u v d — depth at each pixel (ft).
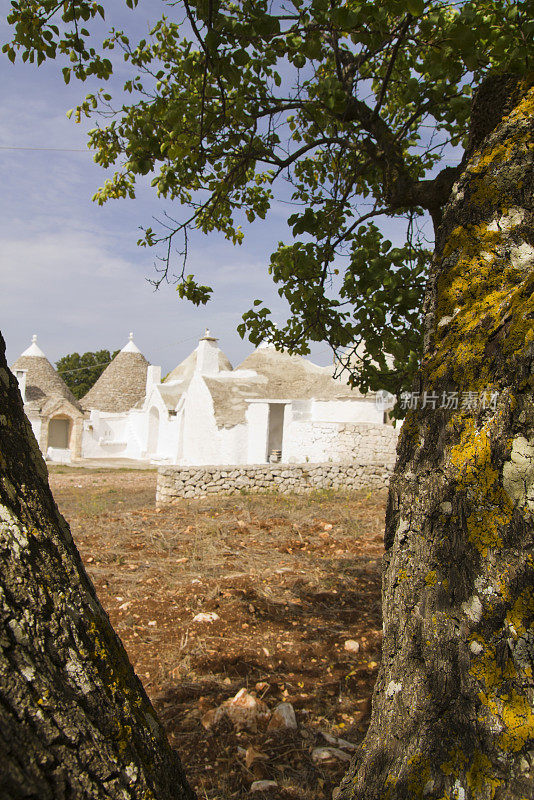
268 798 10.30
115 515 38.34
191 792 4.95
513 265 7.24
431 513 6.66
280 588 22.57
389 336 15.42
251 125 15.74
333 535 32.96
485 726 5.45
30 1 12.25
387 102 19.36
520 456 5.80
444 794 5.59
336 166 19.47
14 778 3.22
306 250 14.57
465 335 7.08
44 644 3.87
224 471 48.83
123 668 4.54
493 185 7.62
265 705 13.34
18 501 4.27
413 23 12.41
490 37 9.81
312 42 12.15
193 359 123.13
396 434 75.15
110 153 19.10
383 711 6.75
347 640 17.46
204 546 29.14
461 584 6.15
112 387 124.57
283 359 94.07
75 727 3.73
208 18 10.48
